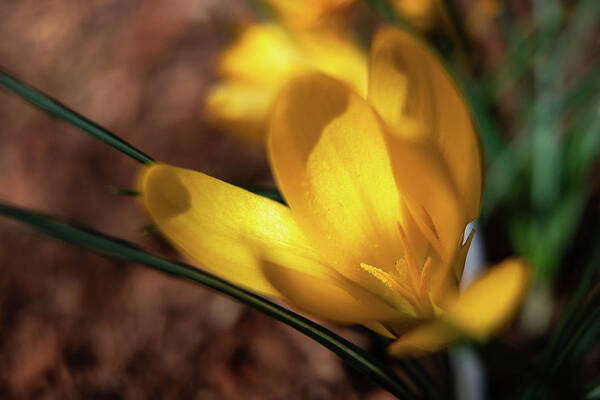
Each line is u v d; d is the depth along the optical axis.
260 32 0.26
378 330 0.17
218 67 0.27
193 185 0.17
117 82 0.48
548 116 0.32
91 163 0.44
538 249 0.31
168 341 0.34
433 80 0.16
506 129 0.36
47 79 0.50
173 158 0.43
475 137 0.16
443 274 0.17
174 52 0.49
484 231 0.35
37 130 0.46
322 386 0.31
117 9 0.54
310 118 0.17
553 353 0.20
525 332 0.31
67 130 0.46
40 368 0.35
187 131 0.44
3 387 0.34
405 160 0.16
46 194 0.43
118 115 0.46
